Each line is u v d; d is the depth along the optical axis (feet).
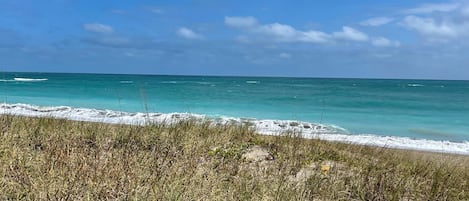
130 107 103.86
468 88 302.45
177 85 264.31
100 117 65.57
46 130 27.94
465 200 20.98
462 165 33.19
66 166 17.70
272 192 17.80
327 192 19.36
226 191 17.35
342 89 256.73
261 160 25.14
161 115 69.51
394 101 150.51
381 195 20.08
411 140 59.93
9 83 232.94
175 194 15.58
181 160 21.62
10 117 32.63
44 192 14.67
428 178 25.09
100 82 290.97
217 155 24.98
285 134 37.76
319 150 29.53
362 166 26.07
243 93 182.60
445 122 89.56
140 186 16.07
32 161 18.35
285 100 143.54
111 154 21.18
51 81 288.71
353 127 77.82
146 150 23.79
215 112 100.78
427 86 347.36
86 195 14.88
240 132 33.86
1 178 15.31
